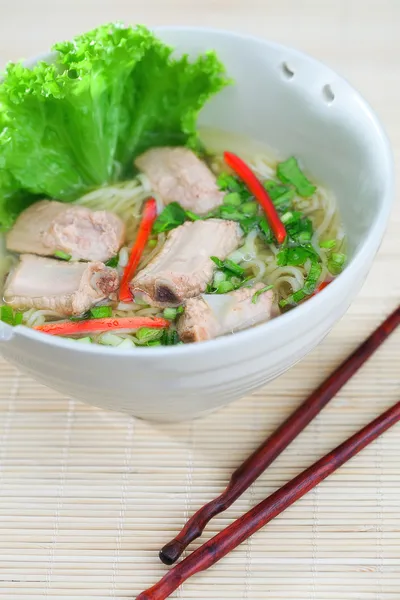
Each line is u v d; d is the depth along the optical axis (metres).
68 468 0.66
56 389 0.63
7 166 0.68
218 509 0.64
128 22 0.86
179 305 0.66
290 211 0.70
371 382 0.68
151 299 0.66
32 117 0.68
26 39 0.84
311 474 0.64
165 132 0.73
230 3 0.88
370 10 0.87
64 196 0.71
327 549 0.64
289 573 0.63
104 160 0.71
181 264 0.67
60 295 0.67
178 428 0.67
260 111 0.72
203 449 0.66
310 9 0.87
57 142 0.70
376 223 0.61
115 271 0.67
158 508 0.65
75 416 0.68
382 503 0.65
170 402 0.61
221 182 0.71
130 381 0.59
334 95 0.68
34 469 0.66
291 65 0.69
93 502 0.65
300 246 0.69
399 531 0.64
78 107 0.68
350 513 0.64
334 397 0.68
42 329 0.65
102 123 0.70
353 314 0.71
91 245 0.69
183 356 0.58
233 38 0.69
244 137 0.73
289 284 0.67
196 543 0.64
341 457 0.65
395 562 0.63
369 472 0.66
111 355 0.58
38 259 0.68
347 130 0.67
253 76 0.70
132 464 0.66
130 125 0.72
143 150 0.73
